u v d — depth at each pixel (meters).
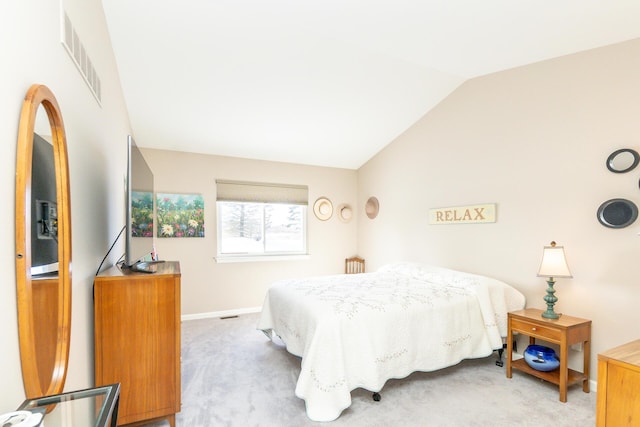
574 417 2.10
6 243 0.87
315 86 3.23
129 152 1.91
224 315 4.45
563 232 2.67
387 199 4.66
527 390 2.45
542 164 2.81
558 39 2.37
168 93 3.16
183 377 2.66
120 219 2.88
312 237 5.09
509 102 3.06
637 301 2.27
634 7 1.93
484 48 2.58
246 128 3.93
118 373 1.82
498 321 2.78
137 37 2.44
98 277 1.78
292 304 2.65
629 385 1.44
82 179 1.64
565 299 2.65
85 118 1.69
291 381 2.61
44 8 1.13
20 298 0.92
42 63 1.12
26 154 0.93
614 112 2.39
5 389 0.85
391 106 3.73
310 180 5.09
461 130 3.52
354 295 2.65
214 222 4.43
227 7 2.18
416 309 2.48
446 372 2.75
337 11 2.17
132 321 1.85
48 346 1.15
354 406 2.24
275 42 2.57
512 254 3.04
